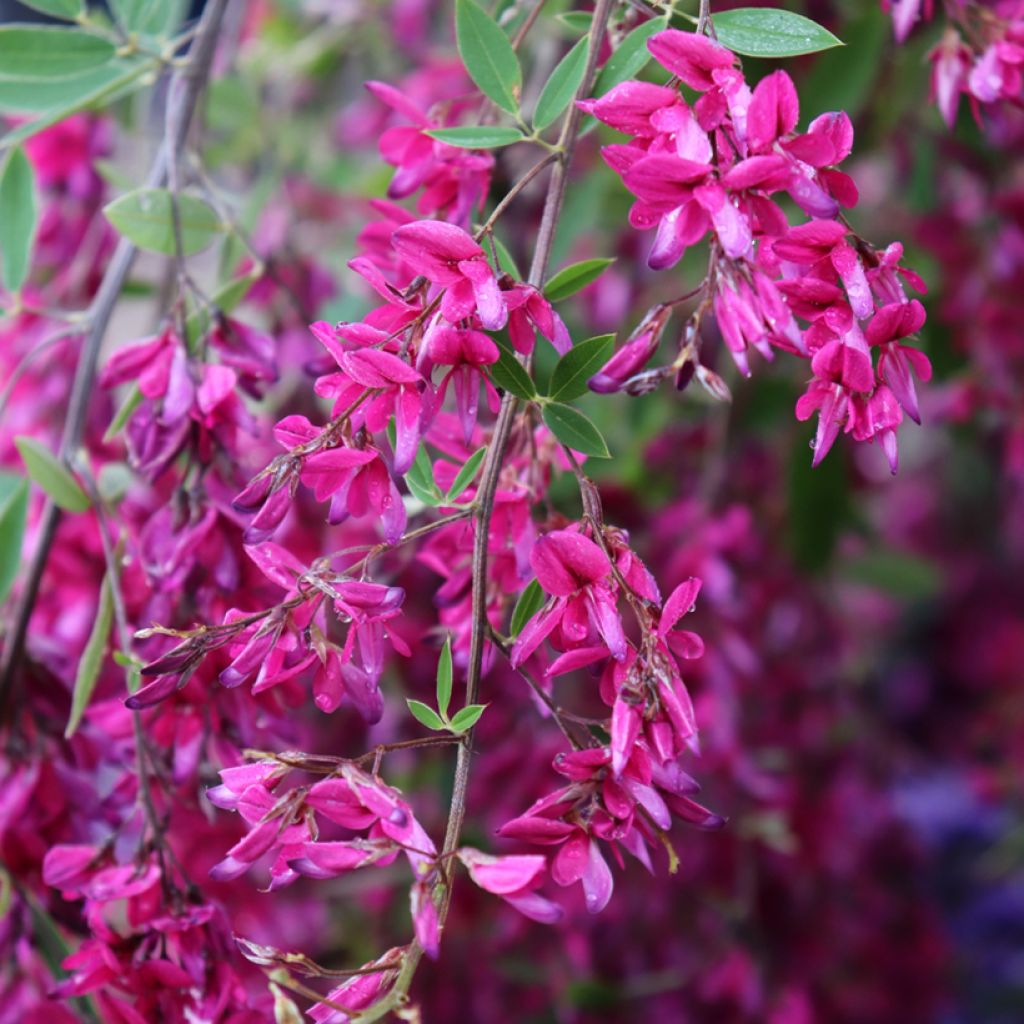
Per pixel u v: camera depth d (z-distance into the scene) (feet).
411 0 4.32
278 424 2.49
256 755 2.48
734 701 3.33
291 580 2.51
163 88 3.46
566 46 3.32
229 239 3.08
